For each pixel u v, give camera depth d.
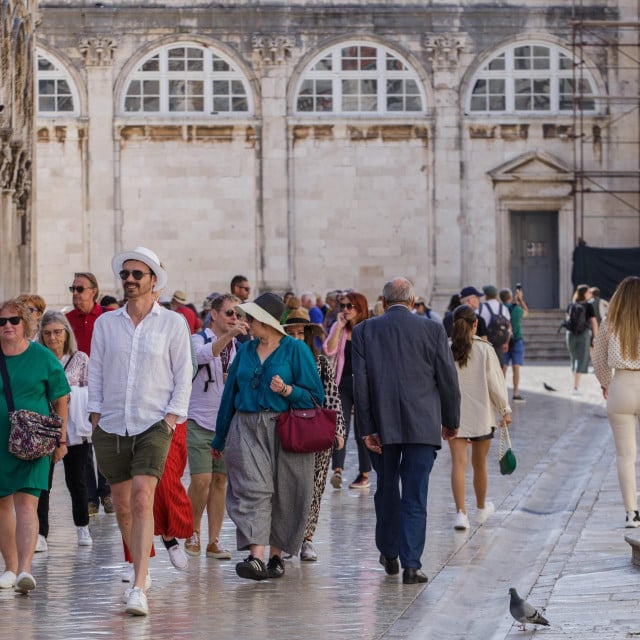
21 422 22.61
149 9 91.44
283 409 24.06
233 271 92.69
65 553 27.06
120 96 91.75
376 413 24.28
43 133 91.50
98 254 91.88
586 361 66.25
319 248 93.06
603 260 91.44
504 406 29.94
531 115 93.06
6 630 20.05
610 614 19.59
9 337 22.98
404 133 93.06
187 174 92.25
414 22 92.69
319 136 92.81
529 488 35.66
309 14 92.31
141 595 21.17
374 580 24.05
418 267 93.44
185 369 22.38
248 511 23.70
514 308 63.06
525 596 21.70
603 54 93.38
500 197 93.31
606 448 44.22
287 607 21.72
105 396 22.36
